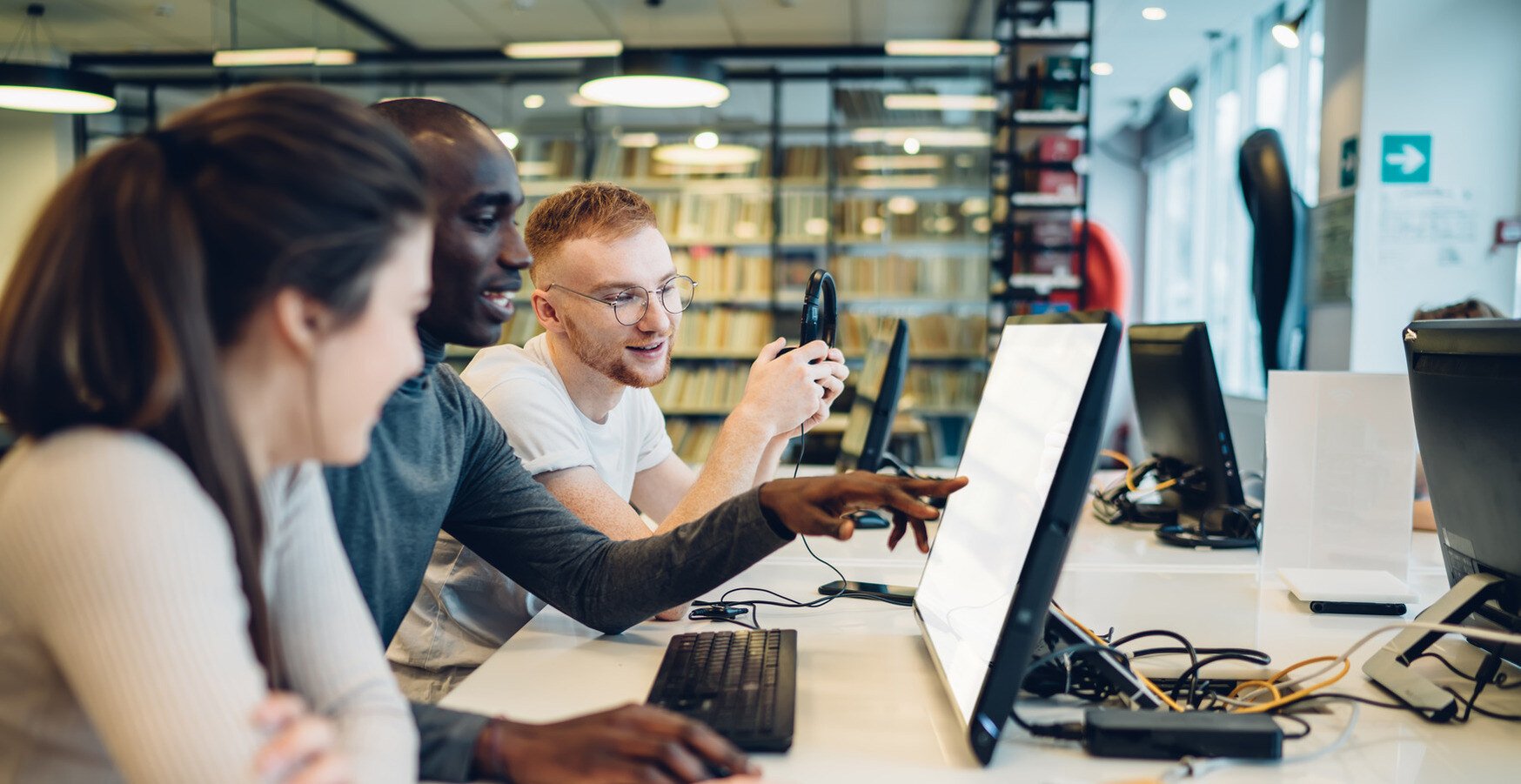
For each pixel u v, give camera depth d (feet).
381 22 19.02
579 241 4.87
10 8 17.84
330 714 2.20
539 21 19.03
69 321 1.74
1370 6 13.79
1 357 1.78
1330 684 3.30
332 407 1.92
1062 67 14.84
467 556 4.51
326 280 1.81
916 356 19.02
